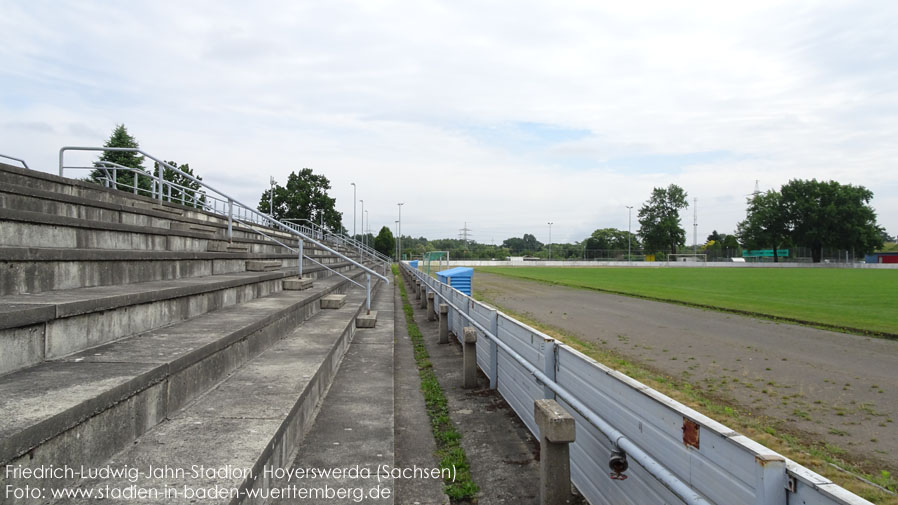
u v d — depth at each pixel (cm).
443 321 999
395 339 1054
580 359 370
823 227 7881
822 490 155
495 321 671
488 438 496
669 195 11094
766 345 998
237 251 970
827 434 514
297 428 397
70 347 336
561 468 318
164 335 416
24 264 383
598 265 8000
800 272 5128
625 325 1259
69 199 616
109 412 261
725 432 204
